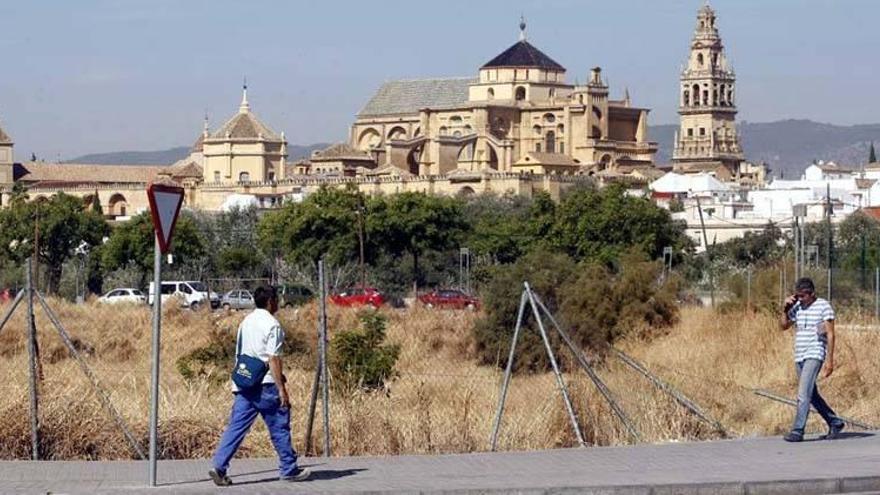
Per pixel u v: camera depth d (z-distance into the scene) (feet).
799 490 162.30
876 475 166.09
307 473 165.48
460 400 221.46
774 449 190.39
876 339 296.71
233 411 163.02
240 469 175.22
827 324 196.24
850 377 265.75
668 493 159.84
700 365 299.58
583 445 201.05
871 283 523.29
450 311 492.13
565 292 417.90
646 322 417.90
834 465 175.01
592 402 212.64
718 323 377.50
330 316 412.98
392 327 398.42
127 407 203.00
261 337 162.91
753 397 252.21
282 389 163.12
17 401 197.47
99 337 365.40
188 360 275.39
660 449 191.01
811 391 196.65
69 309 480.23
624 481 162.91
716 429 214.48
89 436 195.11
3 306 472.44
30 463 179.93
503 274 416.05
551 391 222.48
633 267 437.58
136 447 191.62
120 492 157.28
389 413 210.38
